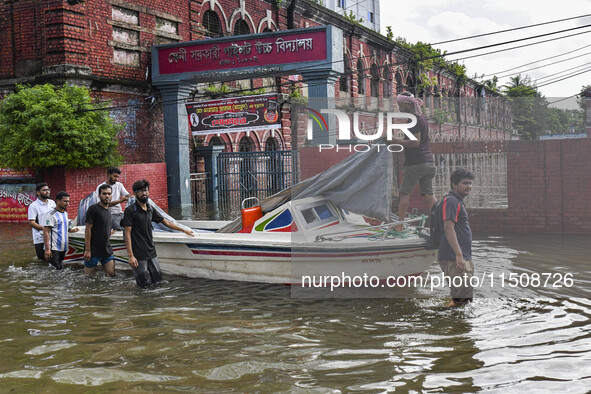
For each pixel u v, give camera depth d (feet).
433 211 17.62
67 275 27.09
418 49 119.44
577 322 17.06
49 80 52.60
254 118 59.88
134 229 24.32
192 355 15.81
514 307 18.42
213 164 70.28
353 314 18.95
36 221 30.01
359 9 120.06
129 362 15.38
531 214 17.51
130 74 60.23
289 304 20.83
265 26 81.61
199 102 61.31
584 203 17.11
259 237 25.30
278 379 13.96
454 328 17.07
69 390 13.61
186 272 26.50
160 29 64.23
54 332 18.15
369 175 18.24
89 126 48.42
